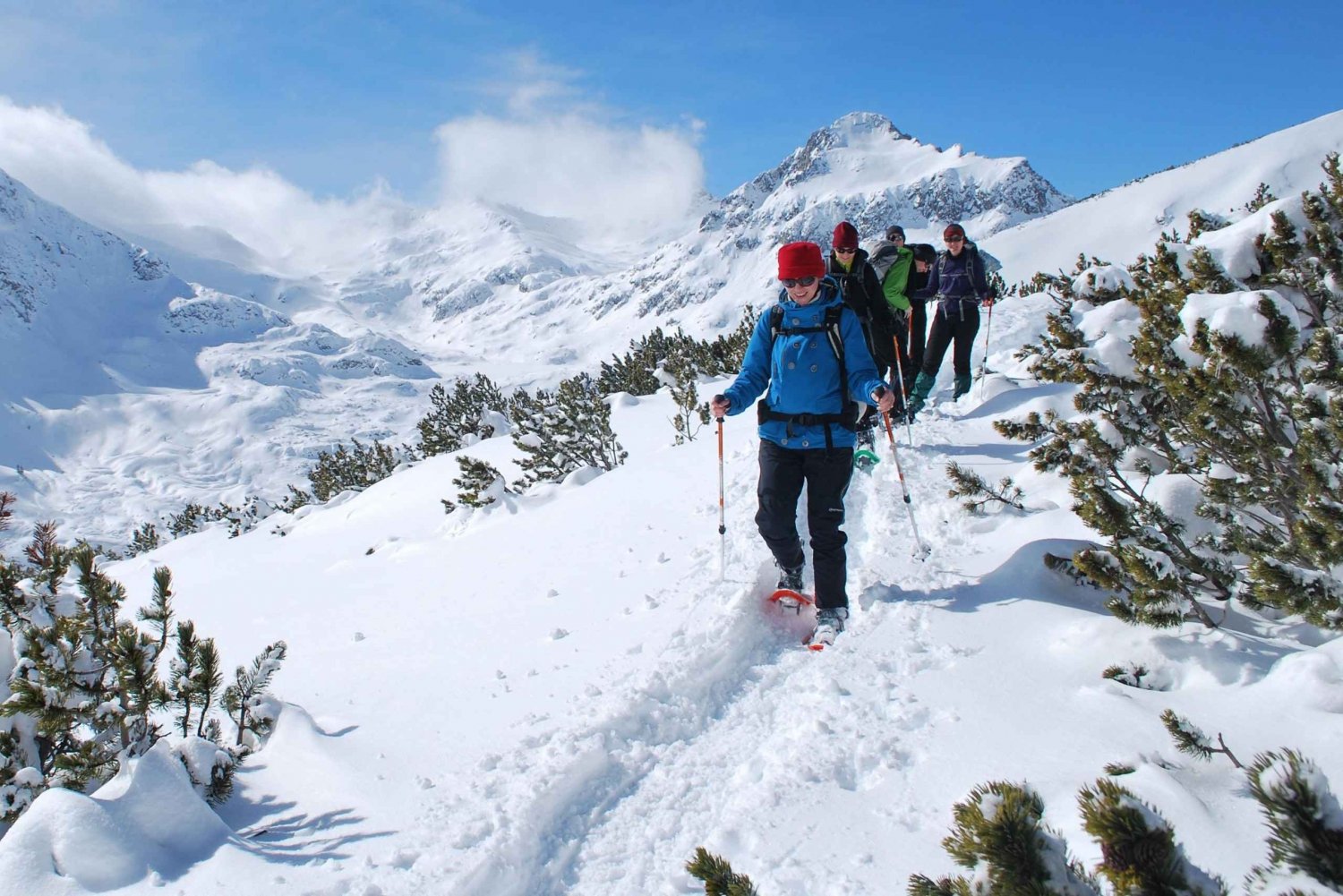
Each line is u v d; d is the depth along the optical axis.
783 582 4.42
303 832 3.05
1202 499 3.68
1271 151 134.25
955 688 3.18
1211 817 2.13
